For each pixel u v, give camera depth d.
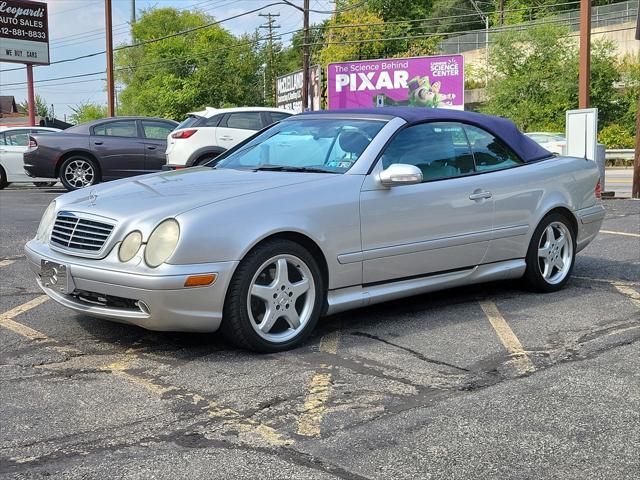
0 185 17.25
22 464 3.02
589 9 15.38
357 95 34.25
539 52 40.72
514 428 3.40
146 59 67.56
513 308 5.68
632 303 5.85
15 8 27.83
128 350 4.55
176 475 2.93
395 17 67.19
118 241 4.24
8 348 4.60
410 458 3.09
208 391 3.86
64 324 5.15
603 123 39.00
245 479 2.89
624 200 13.54
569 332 5.01
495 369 4.24
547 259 6.14
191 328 4.27
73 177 14.30
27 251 4.91
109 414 3.54
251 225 4.32
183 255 4.11
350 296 4.87
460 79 32.97
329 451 3.15
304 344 4.70
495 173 5.71
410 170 4.77
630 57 42.78
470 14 63.31
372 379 4.05
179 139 12.60
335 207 4.68
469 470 2.99
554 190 6.08
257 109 12.97
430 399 3.76
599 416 3.55
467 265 5.51
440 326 5.15
